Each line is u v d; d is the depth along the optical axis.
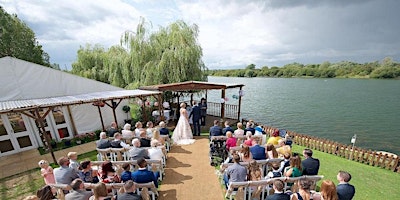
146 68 14.60
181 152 8.62
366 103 33.31
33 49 22.89
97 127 12.62
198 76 15.41
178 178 6.53
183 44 14.52
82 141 10.55
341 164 8.26
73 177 4.89
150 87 12.27
